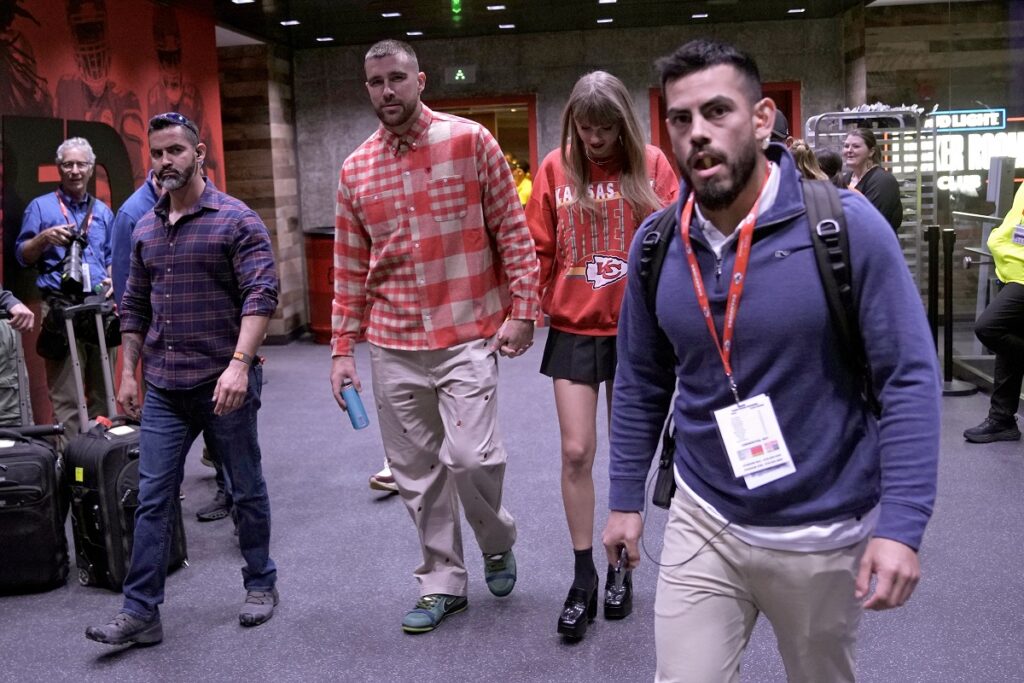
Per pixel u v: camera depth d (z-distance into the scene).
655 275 1.94
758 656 3.30
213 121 9.12
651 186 3.36
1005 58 6.69
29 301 6.16
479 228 3.44
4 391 4.92
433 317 3.42
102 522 4.06
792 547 1.86
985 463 5.41
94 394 5.68
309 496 5.31
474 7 9.26
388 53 3.26
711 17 10.49
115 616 3.73
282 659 3.42
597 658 3.31
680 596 1.95
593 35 11.09
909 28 9.88
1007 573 3.93
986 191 6.87
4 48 6.00
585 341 3.41
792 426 1.83
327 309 10.59
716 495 1.92
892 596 1.66
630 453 2.09
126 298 3.68
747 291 1.80
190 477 5.75
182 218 3.49
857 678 3.15
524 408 7.23
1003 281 5.75
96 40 7.09
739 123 1.73
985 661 3.23
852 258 1.75
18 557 4.06
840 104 10.98
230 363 3.43
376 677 3.26
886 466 1.73
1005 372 5.79
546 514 4.82
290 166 11.17
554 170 3.47
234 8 8.65
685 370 1.94
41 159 6.37
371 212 3.42
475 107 11.38
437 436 3.59
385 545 4.51
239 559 4.41
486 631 3.55
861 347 1.80
